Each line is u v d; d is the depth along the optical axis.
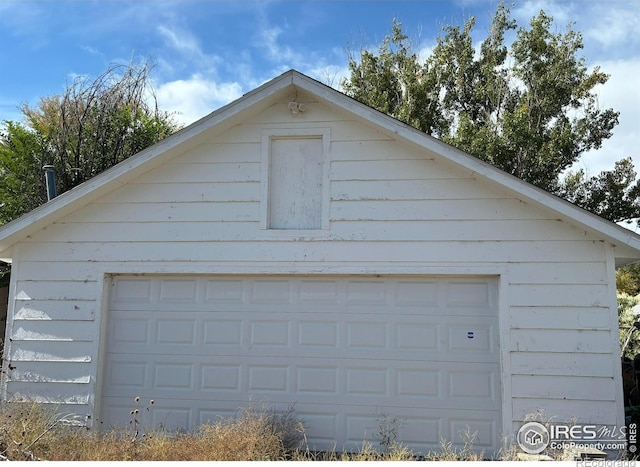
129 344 8.27
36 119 20.14
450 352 7.68
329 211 8.03
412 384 7.69
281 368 7.96
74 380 8.12
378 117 7.74
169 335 8.23
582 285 7.41
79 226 8.46
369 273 7.85
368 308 7.93
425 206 7.86
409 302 7.86
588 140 20.06
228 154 8.33
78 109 18.08
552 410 7.21
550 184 19.75
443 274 7.72
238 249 8.13
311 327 7.99
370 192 7.98
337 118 8.18
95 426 7.98
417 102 21.92
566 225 7.55
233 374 8.02
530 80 21.05
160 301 8.32
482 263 7.64
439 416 7.57
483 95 21.95
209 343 8.14
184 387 8.09
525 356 7.38
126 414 8.09
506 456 6.77
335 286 8.03
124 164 8.08
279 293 8.13
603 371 7.21
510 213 7.68
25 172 17.22
